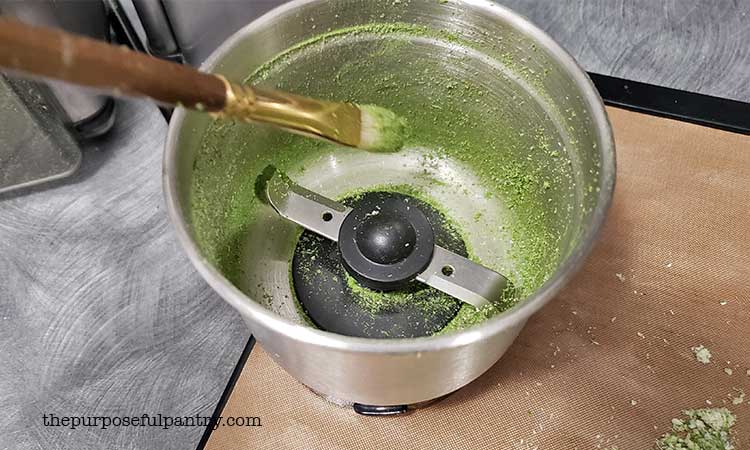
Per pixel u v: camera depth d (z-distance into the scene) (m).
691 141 0.18
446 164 0.18
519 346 0.15
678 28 0.21
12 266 0.18
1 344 0.17
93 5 0.18
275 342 0.12
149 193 0.19
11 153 0.18
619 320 0.16
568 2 0.22
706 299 0.16
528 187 0.16
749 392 0.15
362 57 0.16
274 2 0.19
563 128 0.14
